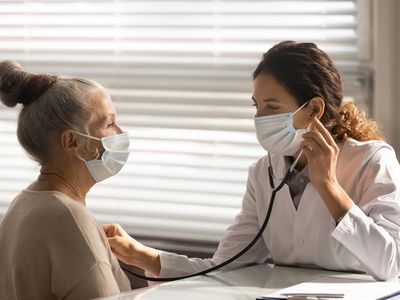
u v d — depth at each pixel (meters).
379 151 2.24
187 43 3.26
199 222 3.28
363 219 2.11
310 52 2.19
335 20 3.06
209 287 2.08
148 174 3.32
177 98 3.27
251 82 3.15
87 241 1.98
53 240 1.98
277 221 2.33
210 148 3.24
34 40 3.48
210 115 3.22
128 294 1.99
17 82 2.05
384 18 2.96
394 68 2.97
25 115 2.06
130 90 3.34
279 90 2.16
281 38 3.13
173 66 3.27
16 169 3.54
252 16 3.15
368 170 2.22
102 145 2.09
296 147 2.21
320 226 2.24
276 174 2.34
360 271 2.28
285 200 2.30
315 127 2.14
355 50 3.04
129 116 3.34
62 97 2.04
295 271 2.30
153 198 3.32
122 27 3.34
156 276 2.42
